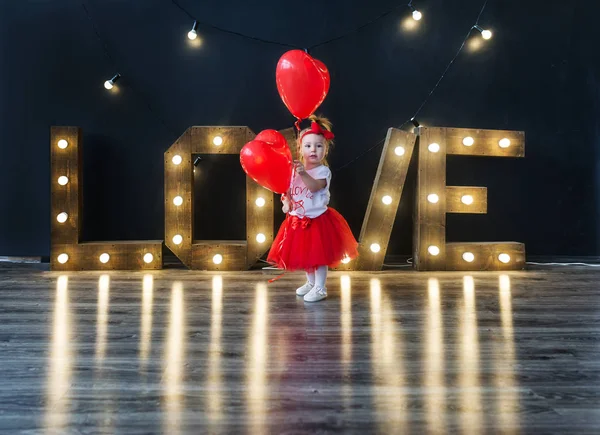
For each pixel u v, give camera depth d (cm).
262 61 376
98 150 371
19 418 124
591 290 273
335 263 251
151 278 305
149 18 372
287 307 236
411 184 380
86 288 276
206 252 334
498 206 386
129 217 373
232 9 375
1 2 367
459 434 117
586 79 383
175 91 374
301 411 129
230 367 159
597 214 382
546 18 385
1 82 367
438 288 278
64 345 179
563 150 382
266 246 334
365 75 378
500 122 384
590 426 121
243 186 376
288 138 331
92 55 370
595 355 171
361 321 212
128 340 185
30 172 369
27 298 251
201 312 226
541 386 145
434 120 380
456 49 381
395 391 141
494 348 177
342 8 377
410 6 377
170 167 332
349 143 378
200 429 119
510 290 273
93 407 131
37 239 371
